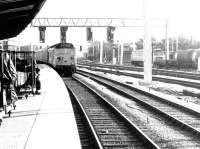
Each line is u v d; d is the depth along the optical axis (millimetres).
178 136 11398
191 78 34344
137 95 23453
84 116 14164
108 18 50406
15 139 9016
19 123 11328
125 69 55438
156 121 14070
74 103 19578
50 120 11828
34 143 8570
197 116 14961
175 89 26500
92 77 40750
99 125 13250
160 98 20125
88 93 25031
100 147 8922
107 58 108875
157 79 34969
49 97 18547
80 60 119500
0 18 13000
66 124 11102
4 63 11758
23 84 18641
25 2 10148
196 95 22125
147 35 29797
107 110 17016
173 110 16672
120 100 21094
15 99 13633
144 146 10039
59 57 44875
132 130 12148
